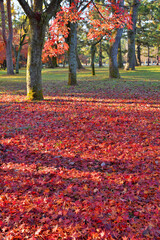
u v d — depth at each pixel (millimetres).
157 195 4016
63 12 13711
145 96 13633
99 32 15398
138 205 3781
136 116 9297
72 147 6391
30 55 12055
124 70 34969
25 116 9648
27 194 4168
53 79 25359
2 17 31547
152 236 3117
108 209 3645
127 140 6793
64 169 5152
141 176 4691
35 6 11266
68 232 3227
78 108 10906
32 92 12695
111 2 13719
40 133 7527
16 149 6340
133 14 32531
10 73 34344
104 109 10570
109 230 3234
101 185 4414
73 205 3830
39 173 4984
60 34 14359
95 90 16438
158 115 9328
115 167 5234
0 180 4680
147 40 48125
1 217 3566
